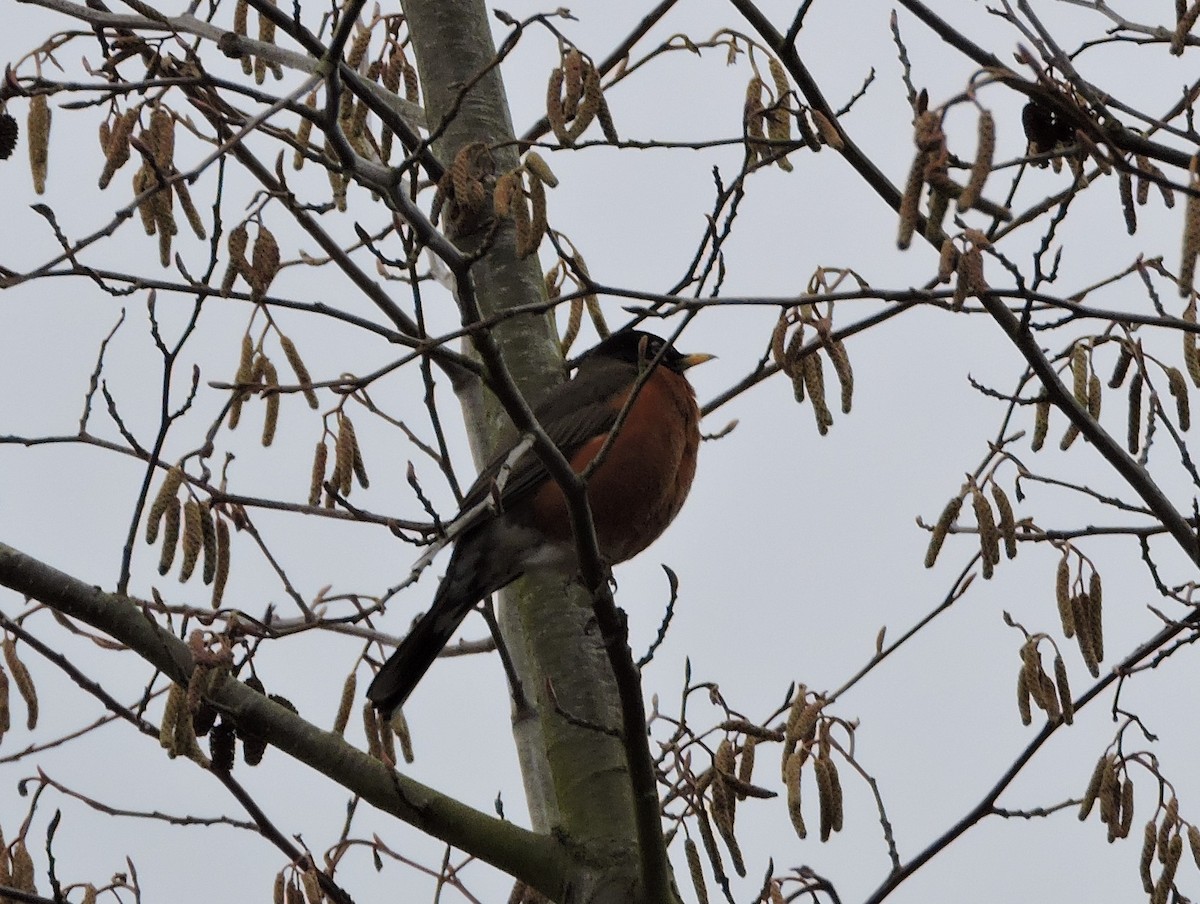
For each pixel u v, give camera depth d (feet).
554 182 27.27
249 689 29.04
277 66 37.50
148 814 31.55
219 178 26.48
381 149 37.32
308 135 35.27
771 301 25.62
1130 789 31.42
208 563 29.53
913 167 22.20
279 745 29.12
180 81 27.04
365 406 33.86
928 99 24.32
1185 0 28.68
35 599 28.86
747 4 31.58
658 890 28.86
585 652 34.04
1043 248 27.37
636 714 27.73
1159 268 30.89
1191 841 31.09
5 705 31.89
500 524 36.04
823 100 31.24
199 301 27.58
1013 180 29.71
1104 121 26.63
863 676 33.83
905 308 32.22
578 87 28.09
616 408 37.50
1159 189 29.68
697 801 29.25
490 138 37.78
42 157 27.66
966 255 25.18
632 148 28.04
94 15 29.40
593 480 36.86
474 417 38.81
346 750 29.43
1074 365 32.58
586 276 26.45
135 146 25.62
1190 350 31.65
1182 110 29.66
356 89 30.50
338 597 31.55
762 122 29.99
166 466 31.83
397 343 25.72
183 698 28.50
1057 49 27.40
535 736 36.04
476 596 36.09
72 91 27.20
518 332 37.65
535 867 30.60
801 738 29.91
